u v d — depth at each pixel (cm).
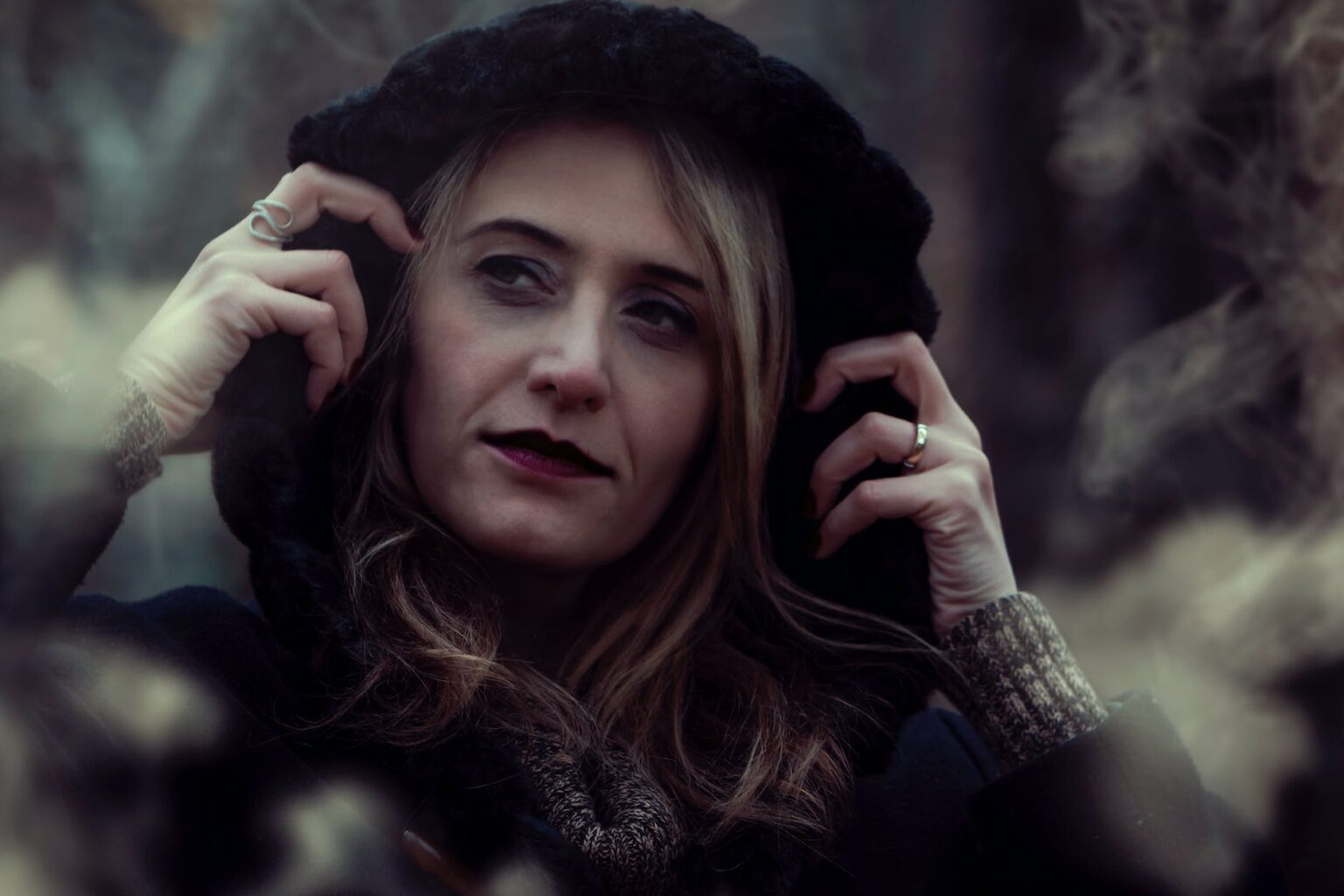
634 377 146
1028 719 154
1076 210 372
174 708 127
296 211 142
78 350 267
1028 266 390
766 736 147
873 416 162
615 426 144
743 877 136
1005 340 386
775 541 166
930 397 163
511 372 142
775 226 154
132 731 125
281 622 131
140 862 121
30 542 113
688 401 150
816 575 165
